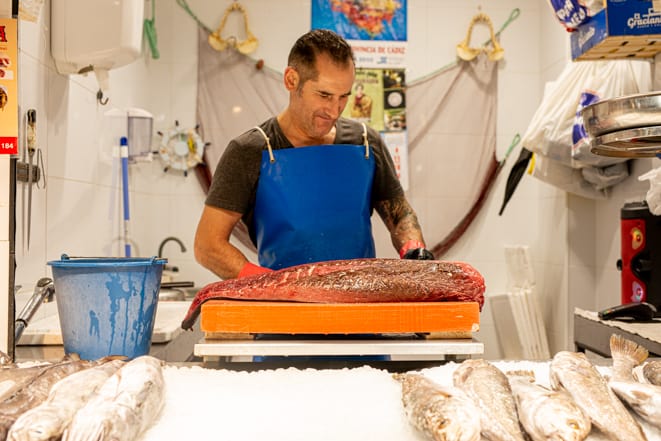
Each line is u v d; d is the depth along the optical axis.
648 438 0.99
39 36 2.41
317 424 1.01
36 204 2.38
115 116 3.31
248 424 1.01
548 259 4.05
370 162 2.16
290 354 1.35
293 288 1.44
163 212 4.14
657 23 2.23
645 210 2.34
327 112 1.97
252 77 4.14
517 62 4.25
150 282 1.42
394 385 1.20
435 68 4.21
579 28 2.58
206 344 1.35
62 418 0.91
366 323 1.37
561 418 0.89
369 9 4.17
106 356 1.35
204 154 4.13
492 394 1.02
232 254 2.01
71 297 1.36
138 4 2.60
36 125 2.37
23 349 1.90
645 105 1.50
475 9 4.23
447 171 4.21
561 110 3.10
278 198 2.08
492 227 4.26
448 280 1.45
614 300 3.43
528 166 3.77
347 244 2.10
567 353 1.19
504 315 4.12
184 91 4.14
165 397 1.13
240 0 4.14
